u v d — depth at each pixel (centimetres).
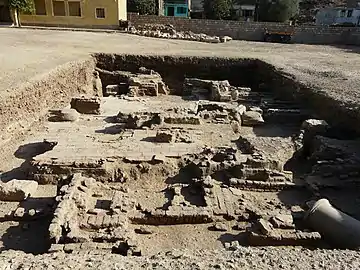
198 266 494
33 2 3916
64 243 768
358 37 3628
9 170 1166
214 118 1545
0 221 912
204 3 4919
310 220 859
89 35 3359
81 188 949
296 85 1786
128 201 945
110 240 785
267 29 3750
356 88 1627
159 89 2236
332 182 1059
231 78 2406
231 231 870
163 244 820
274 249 577
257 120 1566
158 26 3791
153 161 1123
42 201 984
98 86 2286
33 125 1488
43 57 2073
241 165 1079
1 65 1773
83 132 1406
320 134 1352
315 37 3700
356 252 555
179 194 1009
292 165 1210
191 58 2392
